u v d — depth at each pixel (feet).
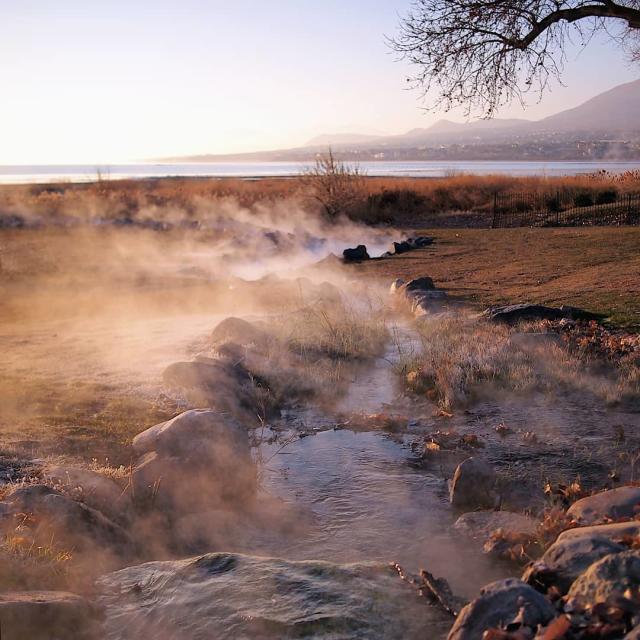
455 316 39.55
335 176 120.67
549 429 24.94
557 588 12.34
